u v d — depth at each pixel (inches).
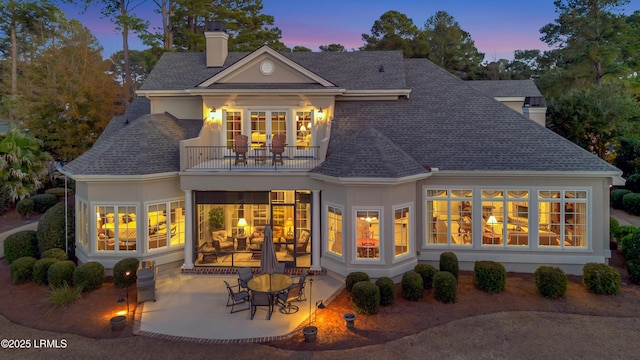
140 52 2203.5
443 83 830.5
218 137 765.3
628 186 1129.4
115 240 615.8
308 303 514.6
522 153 644.1
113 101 1350.9
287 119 765.3
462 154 656.4
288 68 753.0
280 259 647.1
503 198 628.4
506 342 414.0
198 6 1594.5
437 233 643.5
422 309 494.0
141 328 449.4
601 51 1632.6
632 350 394.9
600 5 1726.1
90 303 517.7
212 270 620.7
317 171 606.5
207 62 892.6
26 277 589.0
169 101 825.5
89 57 1379.2
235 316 479.5
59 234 673.0
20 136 1085.1
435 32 2278.5
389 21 2134.6
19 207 1035.3
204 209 675.4
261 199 633.6
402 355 390.9
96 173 598.2
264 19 1784.0
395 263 580.7
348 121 756.6
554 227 622.2
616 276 530.3
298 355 391.5
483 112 739.4
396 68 859.4
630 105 1282.0
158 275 618.2
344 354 392.8
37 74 1338.6
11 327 454.3
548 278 521.3
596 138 1316.4
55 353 395.9
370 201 573.6
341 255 595.2
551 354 390.0
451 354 391.9
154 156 639.8
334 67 874.8
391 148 616.4
